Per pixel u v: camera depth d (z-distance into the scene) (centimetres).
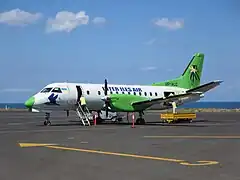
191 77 4519
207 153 1488
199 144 1825
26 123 3847
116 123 3975
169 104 4091
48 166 1165
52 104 3475
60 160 1294
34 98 3422
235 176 1005
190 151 1551
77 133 2500
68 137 2189
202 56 4603
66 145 1762
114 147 1683
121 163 1229
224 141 1977
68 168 1130
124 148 1647
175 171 1081
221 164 1211
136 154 1452
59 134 2412
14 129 2883
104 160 1295
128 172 1065
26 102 3422
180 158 1345
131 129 2931
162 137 2208
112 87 3834
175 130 2816
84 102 3575
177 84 4400
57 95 3475
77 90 3588
